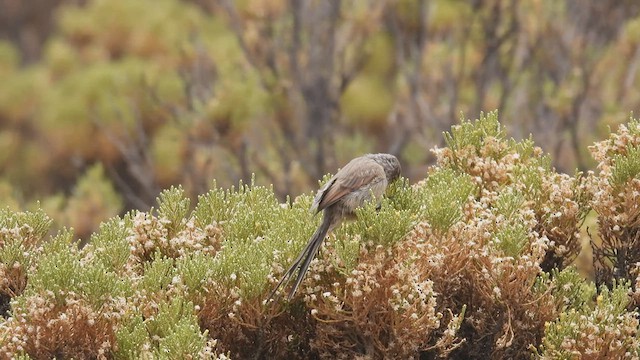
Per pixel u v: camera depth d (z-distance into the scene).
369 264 10.13
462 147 12.73
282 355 10.82
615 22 27.69
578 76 25.61
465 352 11.10
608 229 11.37
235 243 11.01
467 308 11.05
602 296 10.29
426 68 28.86
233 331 10.70
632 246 11.32
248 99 25.25
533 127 25.88
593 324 10.12
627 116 23.28
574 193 11.94
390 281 10.12
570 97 25.16
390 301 10.07
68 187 31.88
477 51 28.48
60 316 9.90
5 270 11.45
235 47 29.39
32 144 34.22
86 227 23.02
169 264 10.88
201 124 25.50
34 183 32.44
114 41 32.72
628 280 11.29
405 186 11.52
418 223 10.63
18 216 12.15
